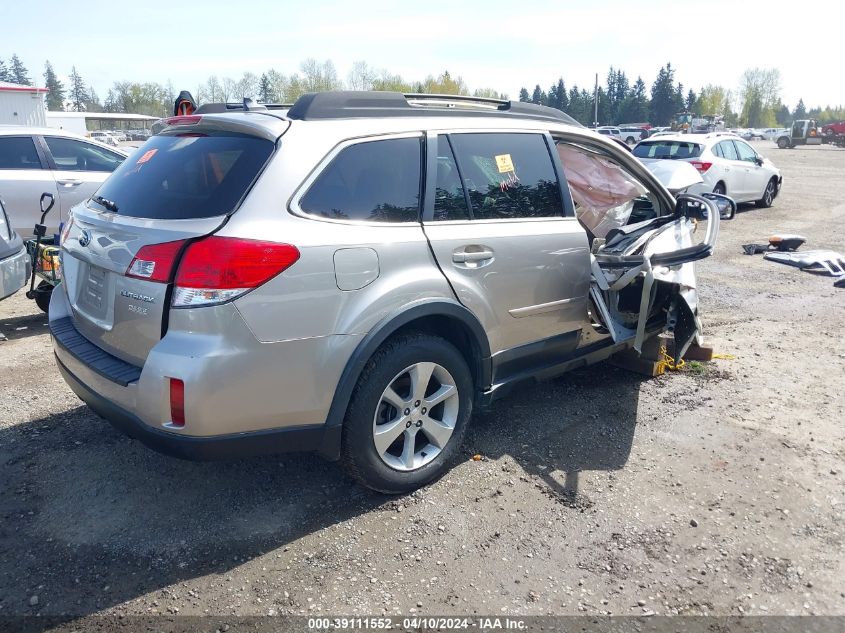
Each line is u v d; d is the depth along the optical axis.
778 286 7.82
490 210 3.58
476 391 3.65
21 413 4.20
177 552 2.90
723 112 117.38
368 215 3.07
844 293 7.51
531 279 3.70
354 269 2.92
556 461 3.70
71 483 3.41
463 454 3.76
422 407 3.31
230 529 3.06
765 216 13.66
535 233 3.72
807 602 2.67
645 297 4.07
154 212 2.90
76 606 2.58
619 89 122.19
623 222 4.95
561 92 106.88
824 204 15.73
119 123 64.31
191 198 2.86
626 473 3.59
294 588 2.70
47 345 5.57
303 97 3.16
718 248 10.17
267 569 2.80
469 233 3.40
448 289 3.28
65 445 3.79
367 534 3.04
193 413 2.60
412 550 2.94
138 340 2.82
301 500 3.29
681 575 2.81
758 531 3.11
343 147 3.05
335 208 2.96
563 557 2.91
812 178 23.19
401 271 3.10
